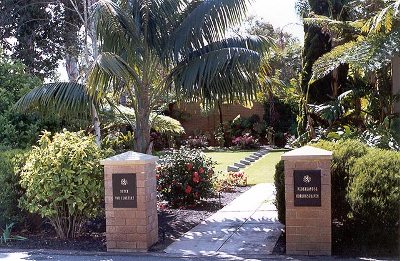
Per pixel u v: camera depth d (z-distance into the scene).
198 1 10.05
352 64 9.52
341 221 6.84
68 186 7.44
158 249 6.96
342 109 10.84
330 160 6.33
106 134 15.88
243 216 8.99
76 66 23.25
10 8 22.08
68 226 7.78
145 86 9.65
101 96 9.12
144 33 9.44
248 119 30.06
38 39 23.06
